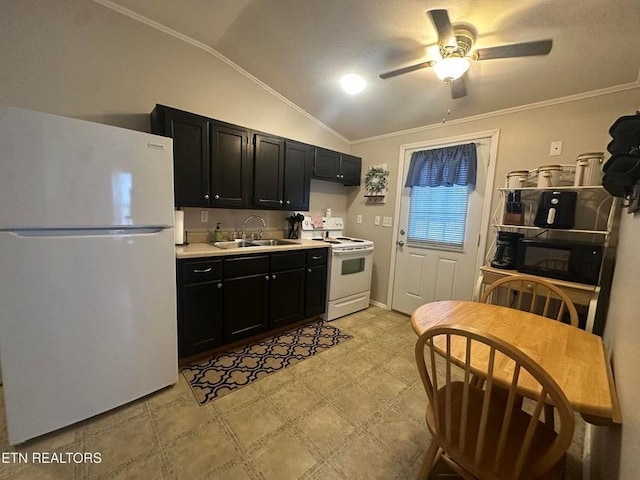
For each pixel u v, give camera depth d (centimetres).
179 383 193
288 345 253
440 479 130
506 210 237
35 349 136
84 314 147
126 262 158
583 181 198
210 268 215
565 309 223
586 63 188
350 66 239
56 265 137
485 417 89
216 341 225
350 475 132
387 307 355
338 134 369
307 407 175
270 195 275
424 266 321
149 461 134
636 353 83
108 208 148
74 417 149
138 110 220
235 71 268
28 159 125
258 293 249
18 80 178
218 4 197
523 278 170
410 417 170
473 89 237
